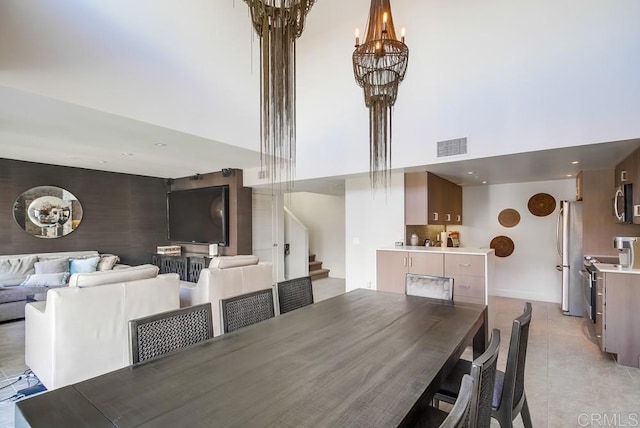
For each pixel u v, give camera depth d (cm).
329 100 484
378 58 256
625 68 287
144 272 298
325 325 192
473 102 366
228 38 396
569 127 311
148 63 319
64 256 549
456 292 394
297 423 98
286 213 795
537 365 311
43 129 341
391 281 438
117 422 99
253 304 215
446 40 385
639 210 314
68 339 246
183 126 350
